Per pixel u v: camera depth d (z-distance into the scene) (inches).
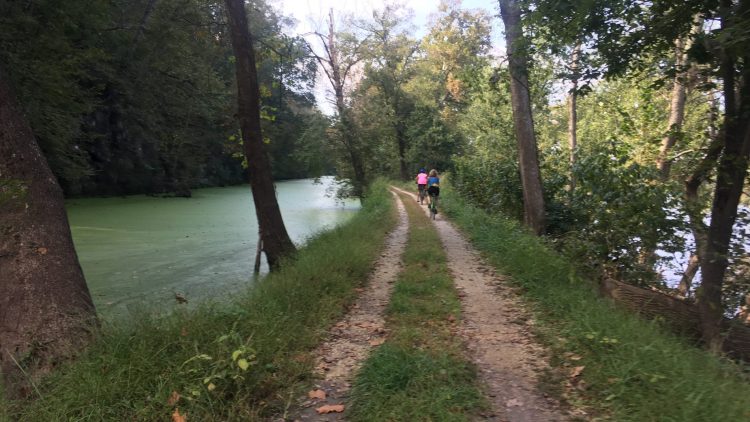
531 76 633.6
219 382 148.8
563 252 347.6
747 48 190.5
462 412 144.8
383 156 1537.9
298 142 1234.6
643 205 337.1
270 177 415.2
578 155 440.1
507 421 140.9
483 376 171.6
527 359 186.4
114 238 608.1
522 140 478.9
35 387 147.2
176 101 506.6
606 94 616.4
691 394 135.7
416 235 516.4
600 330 189.6
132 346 161.9
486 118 842.2
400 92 1565.0
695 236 338.3
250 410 143.9
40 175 194.2
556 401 152.6
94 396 138.2
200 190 1592.0
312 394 158.7
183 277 415.5
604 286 273.3
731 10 199.3
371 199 960.3
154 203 1077.8
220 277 414.9
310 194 1609.3
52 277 181.9
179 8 398.3
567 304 238.2
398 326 226.2
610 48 269.6
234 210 987.3
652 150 496.7
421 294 282.7
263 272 431.8
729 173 250.2
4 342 173.2
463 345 200.8
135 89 470.0
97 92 474.9
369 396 153.5
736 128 248.2
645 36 254.2
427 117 1520.7
